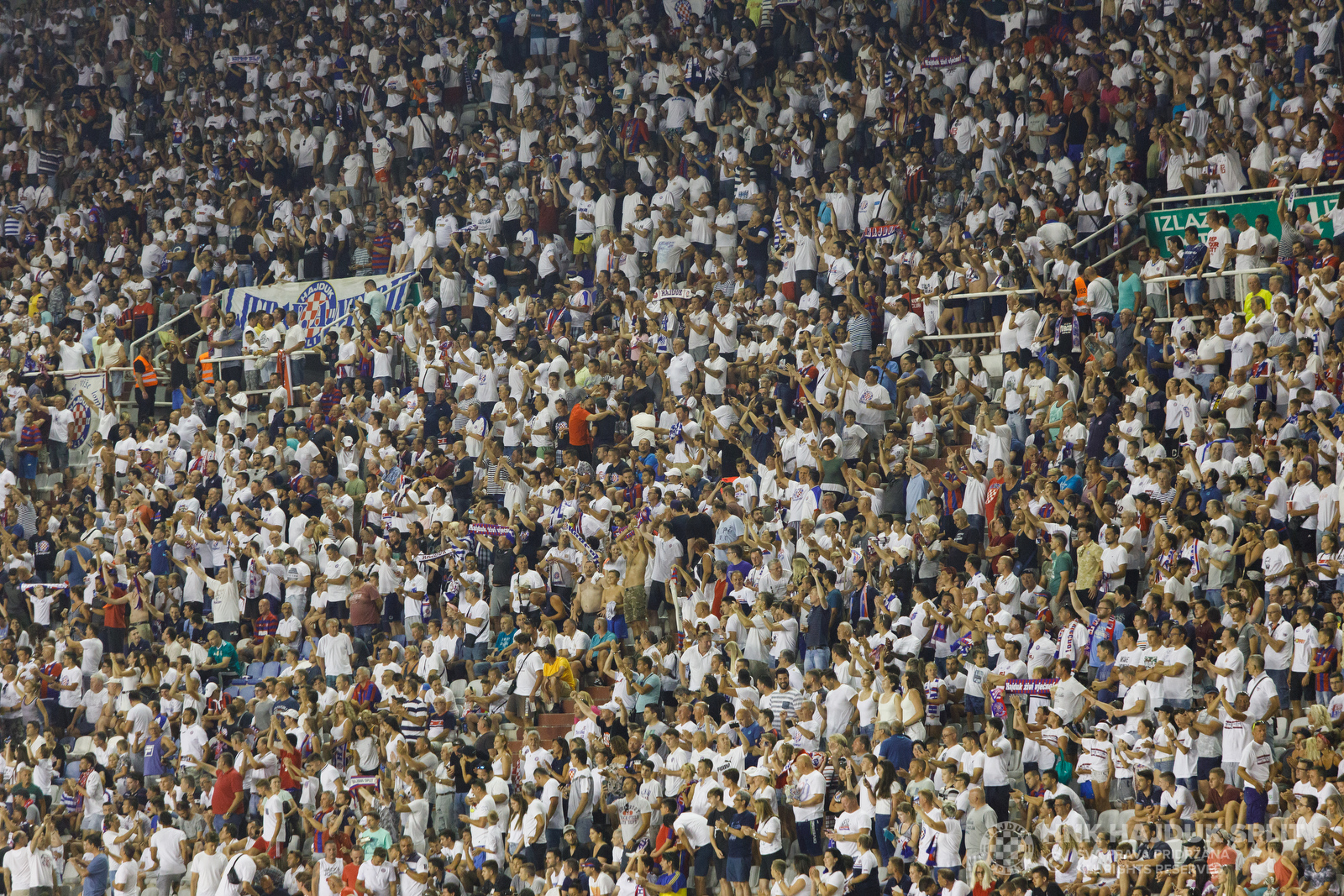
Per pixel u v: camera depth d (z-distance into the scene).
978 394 78.75
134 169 121.75
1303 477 64.44
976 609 64.88
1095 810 57.97
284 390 98.69
